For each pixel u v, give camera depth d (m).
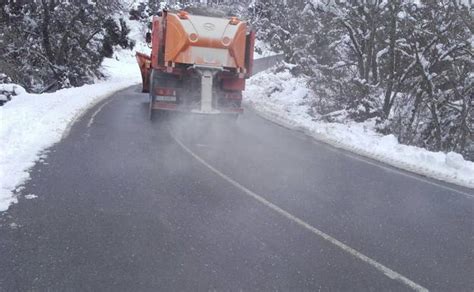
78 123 10.73
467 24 12.90
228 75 11.74
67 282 3.75
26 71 22.31
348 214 5.98
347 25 15.09
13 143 7.89
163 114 12.12
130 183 6.50
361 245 4.98
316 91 16.97
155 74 11.61
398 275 4.35
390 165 9.36
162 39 11.34
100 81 28.28
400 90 14.74
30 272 3.87
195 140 10.18
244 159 8.67
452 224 5.93
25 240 4.44
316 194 6.77
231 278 4.02
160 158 8.17
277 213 5.79
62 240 4.50
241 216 5.57
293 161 8.92
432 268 4.56
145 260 4.23
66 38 23.80
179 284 3.85
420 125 15.34
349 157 9.82
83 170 6.91
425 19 13.88
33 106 11.97
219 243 4.73
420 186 7.83
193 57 11.18
